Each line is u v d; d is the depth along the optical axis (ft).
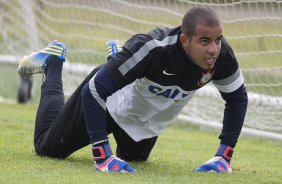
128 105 34.58
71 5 71.56
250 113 54.44
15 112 63.36
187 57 30.94
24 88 70.85
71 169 32.94
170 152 45.34
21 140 45.09
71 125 34.96
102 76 31.48
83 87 32.53
